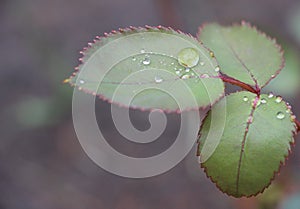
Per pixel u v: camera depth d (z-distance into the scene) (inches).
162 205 26.0
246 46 10.7
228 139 9.8
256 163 9.7
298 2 33.0
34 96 30.5
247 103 9.9
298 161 24.1
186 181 26.5
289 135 9.7
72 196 26.5
